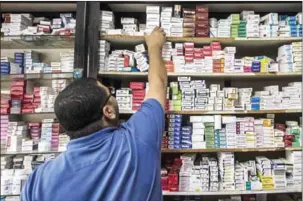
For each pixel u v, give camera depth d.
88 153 0.81
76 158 0.80
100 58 1.73
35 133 1.85
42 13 2.12
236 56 2.11
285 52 1.79
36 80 2.01
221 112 1.77
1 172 1.76
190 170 1.75
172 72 1.77
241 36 1.79
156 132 0.88
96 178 0.77
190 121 1.78
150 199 0.80
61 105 0.83
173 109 1.78
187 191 1.73
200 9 1.81
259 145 1.77
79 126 0.84
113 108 0.92
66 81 1.85
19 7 2.00
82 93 0.84
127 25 1.85
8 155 1.86
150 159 0.83
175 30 1.79
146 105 0.97
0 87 2.05
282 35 1.79
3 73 1.81
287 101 1.78
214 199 2.01
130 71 1.77
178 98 1.79
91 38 1.70
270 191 1.73
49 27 1.86
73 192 0.75
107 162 0.79
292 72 1.76
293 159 1.76
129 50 1.96
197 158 1.93
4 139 1.81
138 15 2.09
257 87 2.11
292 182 1.75
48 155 1.82
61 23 1.87
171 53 1.79
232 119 1.77
